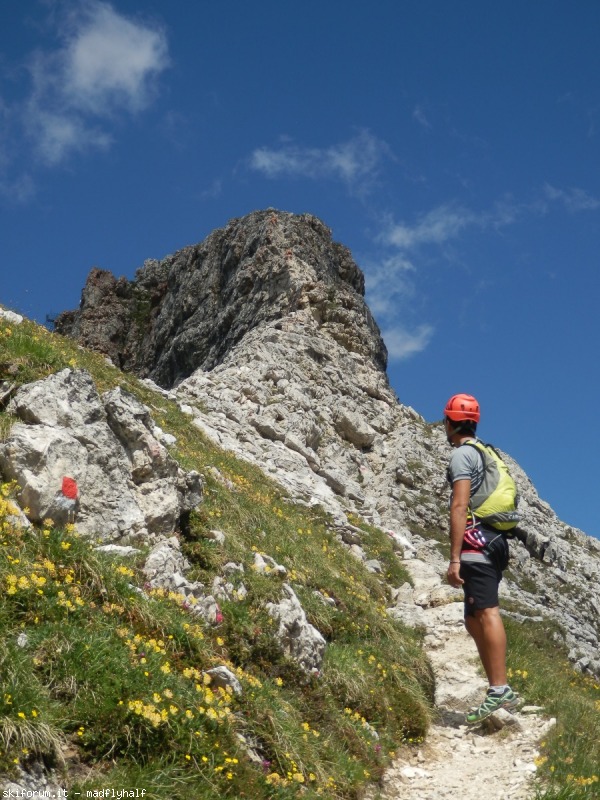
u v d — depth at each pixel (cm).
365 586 1661
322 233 6481
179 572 996
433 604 1783
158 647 798
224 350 5444
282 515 1633
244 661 953
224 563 1088
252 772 725
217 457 2095
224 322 5678
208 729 729
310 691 981
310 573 1362
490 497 1020
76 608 758
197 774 672
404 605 1691
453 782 912
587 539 4275
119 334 7562
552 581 3631
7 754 582
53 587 774
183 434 2134
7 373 1112
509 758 956
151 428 1147
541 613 3050
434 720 1124
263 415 3234
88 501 999
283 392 3531
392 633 1338
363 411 4094
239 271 6003
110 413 1103
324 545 1688
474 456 1027
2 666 645
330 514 2181
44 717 627
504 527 1021
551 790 795
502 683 1019
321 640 1074
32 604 743
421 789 901
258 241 6056
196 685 770
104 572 841
